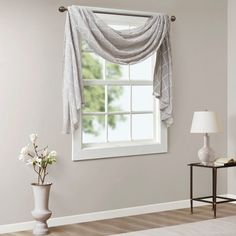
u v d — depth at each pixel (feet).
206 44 27.14
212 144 27.45
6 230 22.11
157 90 25.25
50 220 23.02
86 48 24.25
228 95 27.86
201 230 22.08
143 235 21.43
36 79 22.63
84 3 23.65
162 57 25.36
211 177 27.35
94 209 24.07
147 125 26.07
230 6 27.71
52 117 23.00
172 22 26.07
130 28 25.52
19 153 22.29
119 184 24.68
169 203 26.11
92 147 24.14
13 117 22.17
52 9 22.91
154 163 25.63
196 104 26.89
